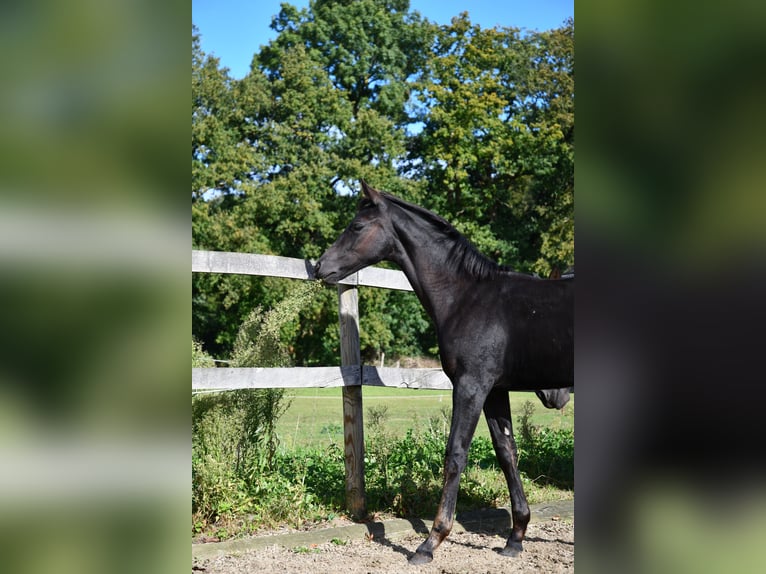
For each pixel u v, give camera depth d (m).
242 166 20.97
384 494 4.80
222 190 21.73
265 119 22.59
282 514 4.36
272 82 23.14
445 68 24.56
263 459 4.60
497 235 25.84
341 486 4.95
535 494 5.35
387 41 24.75
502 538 4.38
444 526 3.82
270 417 4.63
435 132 24.20
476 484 5.29
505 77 26.48
